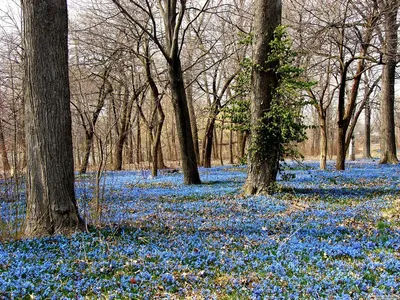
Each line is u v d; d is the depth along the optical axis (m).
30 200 7.01
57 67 7.01
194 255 5.91
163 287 4.76
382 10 14.60
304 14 19.61
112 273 5.26
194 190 14.08
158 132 20.39
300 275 5.07
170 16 16.16
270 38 11.88
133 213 9.71
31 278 4.96
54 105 6.97
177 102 16.34
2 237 6.82
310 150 57.38
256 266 5.45
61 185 7.01
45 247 6.18
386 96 24.41
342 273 5.05
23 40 6.98
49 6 6.90
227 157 53.69
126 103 21.23
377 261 5.59
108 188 15.05
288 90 11.53
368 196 11.61
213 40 24.44
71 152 7.22
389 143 24.69
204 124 50.75
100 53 19.17
